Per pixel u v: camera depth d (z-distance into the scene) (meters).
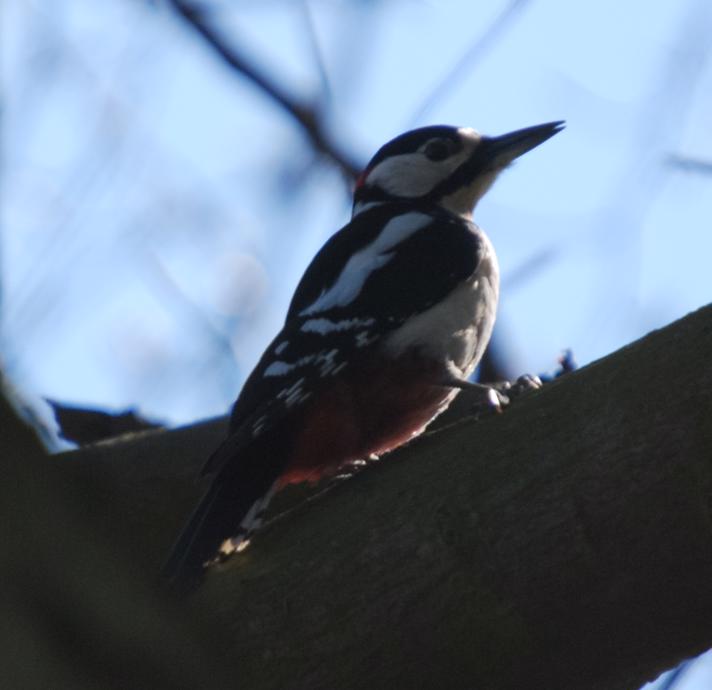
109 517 4.83
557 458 6.71
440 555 6.79
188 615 4.74
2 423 4.32
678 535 6.46
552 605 6.63
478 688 6.79
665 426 6.55
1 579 4.20
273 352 9.91
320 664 6.86
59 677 4.17
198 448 10.15
